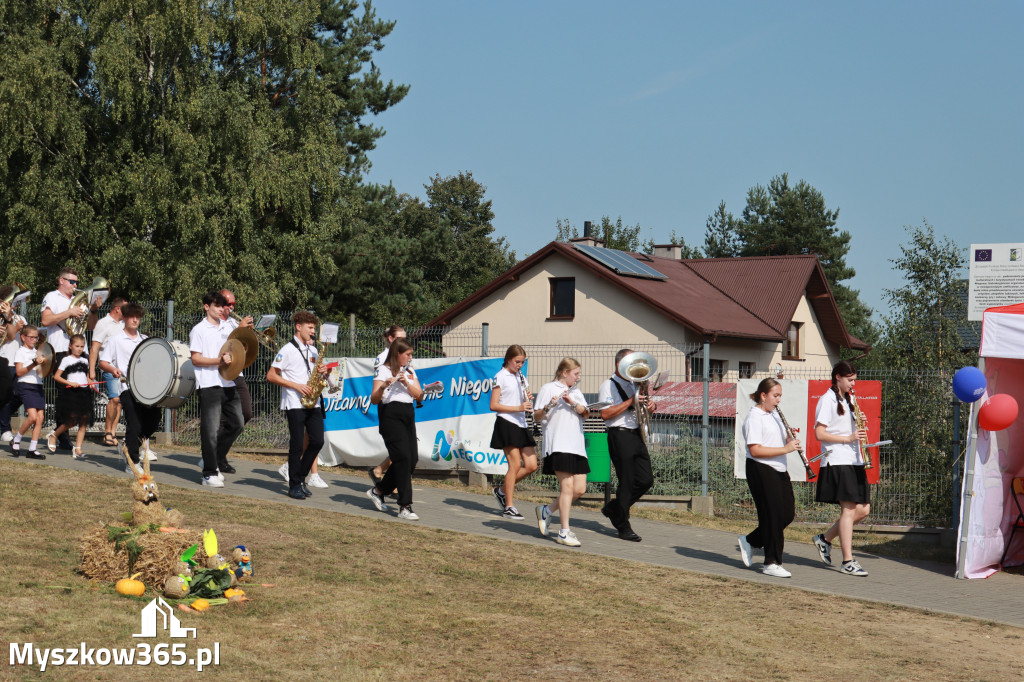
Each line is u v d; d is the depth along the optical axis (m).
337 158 32.78
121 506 9.61
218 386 11.47
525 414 11.60
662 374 10.80
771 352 33.72
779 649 6.98
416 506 11.81
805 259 36.41
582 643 6.79
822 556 10.27
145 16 28.36
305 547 8.72
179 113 28.44
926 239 17.84
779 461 9.56
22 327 12.69
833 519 13.07
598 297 31.19
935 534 12.12
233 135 29.42
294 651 6.12
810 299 37.28
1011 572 10.84
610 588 8.40
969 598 9.23
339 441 14.82
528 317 32.53
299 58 32.03
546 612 7.48
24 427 12.82
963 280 17.75
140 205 27.84
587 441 12.76
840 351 40.09
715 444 13.58
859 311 60.97
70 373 13.02
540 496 13.67
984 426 10.25
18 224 28.23
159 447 15.16
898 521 12.66
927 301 17.67
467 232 70.69
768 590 8.82
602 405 10.70
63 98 27.98
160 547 6.96
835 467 9.88
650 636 7.07
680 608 7.92
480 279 55.72
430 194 74.62
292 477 11.36
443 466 14.09
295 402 11.34
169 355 11.34
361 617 6.91
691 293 32.94
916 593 9.27
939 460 12.59
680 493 13.51
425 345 15.95
